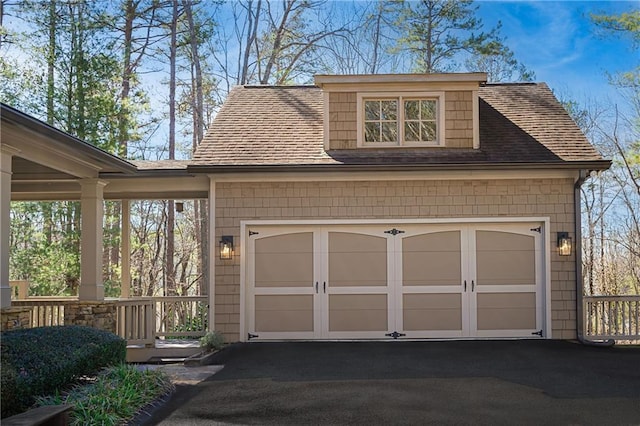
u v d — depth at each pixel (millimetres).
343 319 10641
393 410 6070
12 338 6609
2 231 7609
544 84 13703
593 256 22547
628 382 7199
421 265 10664
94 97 17594
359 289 10672
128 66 20484
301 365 8336
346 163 10469
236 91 13633
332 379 7414
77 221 18719
